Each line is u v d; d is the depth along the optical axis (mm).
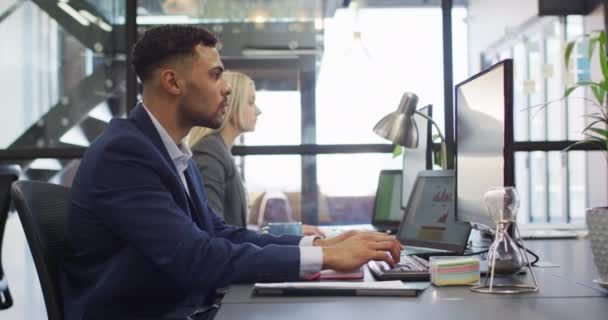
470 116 1618
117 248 1344
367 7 4547
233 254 1250
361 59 4242
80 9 4996
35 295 3723
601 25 4449
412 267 1339
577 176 6117
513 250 1176
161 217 1271
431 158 2314
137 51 1475
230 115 2459
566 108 5957
